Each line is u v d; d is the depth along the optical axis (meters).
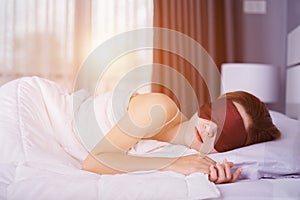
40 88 1.41
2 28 2.73
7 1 2.73
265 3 2.85
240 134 1.29
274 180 1.12
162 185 0.89
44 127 1.30
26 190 0.87
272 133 1.36
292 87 2.31
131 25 2.81
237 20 2.85
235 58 2.85
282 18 2.83
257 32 2.86
